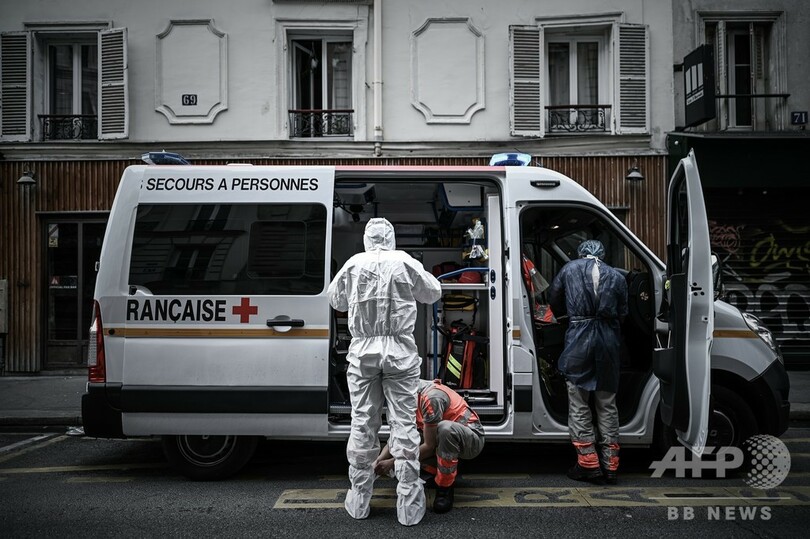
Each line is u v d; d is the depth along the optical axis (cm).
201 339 432
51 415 676
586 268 436
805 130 970
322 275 439
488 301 477
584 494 417
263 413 428
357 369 368
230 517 376
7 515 381
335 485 442
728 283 964
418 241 609
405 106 973
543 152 973
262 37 966
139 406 427
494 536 346
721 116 991
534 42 961
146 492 426
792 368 959
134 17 959
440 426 381
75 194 955
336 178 457
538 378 445
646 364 479
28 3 962
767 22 991
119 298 436
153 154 467
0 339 946
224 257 442
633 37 959
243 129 966
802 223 965
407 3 967
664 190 964
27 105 958
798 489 426
